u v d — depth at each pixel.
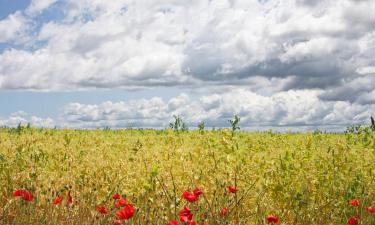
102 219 6.34
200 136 14.55
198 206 6.30
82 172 7.59
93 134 18.33
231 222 6.03
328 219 6.59
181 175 7.53
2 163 8.30
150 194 6.43
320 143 13.51
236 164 7.67
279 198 6.79
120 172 8.16
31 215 6.29
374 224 6.26
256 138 16.38
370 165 8.45
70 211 6.55
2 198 6.96
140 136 17.52
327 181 7.33
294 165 8.11
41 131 18.91
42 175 7.83
